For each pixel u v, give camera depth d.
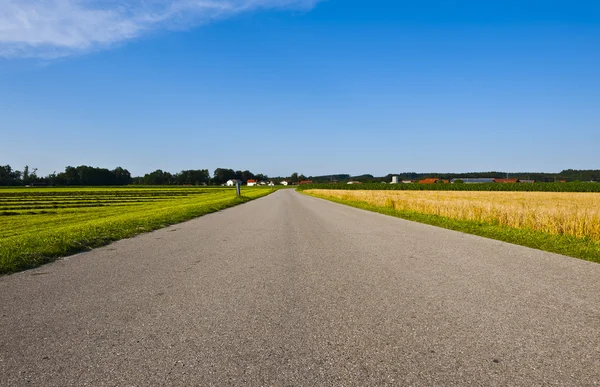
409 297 4.71
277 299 4.64
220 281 5.57
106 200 41.19
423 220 15.90
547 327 3.67
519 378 2.68
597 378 2.68
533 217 13.26
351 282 5.49
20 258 6.89
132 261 7.12
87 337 3.43
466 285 5.30
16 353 3.10
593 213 12.02
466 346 3.23
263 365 2.88
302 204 30.50
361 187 100.69
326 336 3.46
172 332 3.55
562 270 6.30
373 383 2.61
